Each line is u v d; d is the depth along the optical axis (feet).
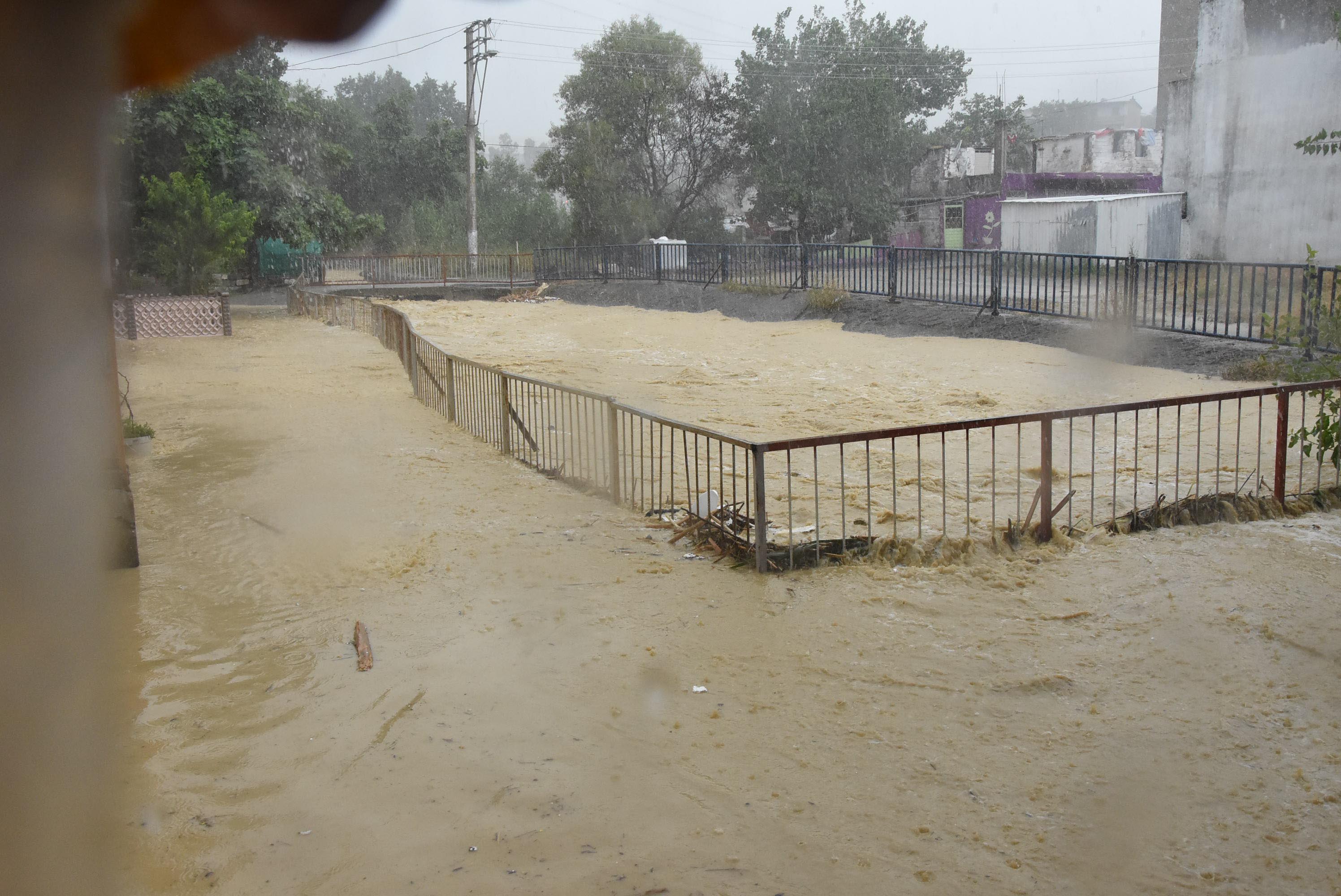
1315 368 43.93
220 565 24.02
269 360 65.72
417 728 15.84
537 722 15.99
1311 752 14.58
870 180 139.44
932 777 14.20
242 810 13.50
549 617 20.39
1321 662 17.46
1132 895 11.56
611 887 11.84
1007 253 68.44
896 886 11.79
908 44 157.79
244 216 98.48
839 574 22.50
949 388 49.01
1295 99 79.51
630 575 22.81
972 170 158.51
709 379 54.39
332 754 15.03
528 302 113.09
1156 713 15.94
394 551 24.71
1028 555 23.49
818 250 91.09
